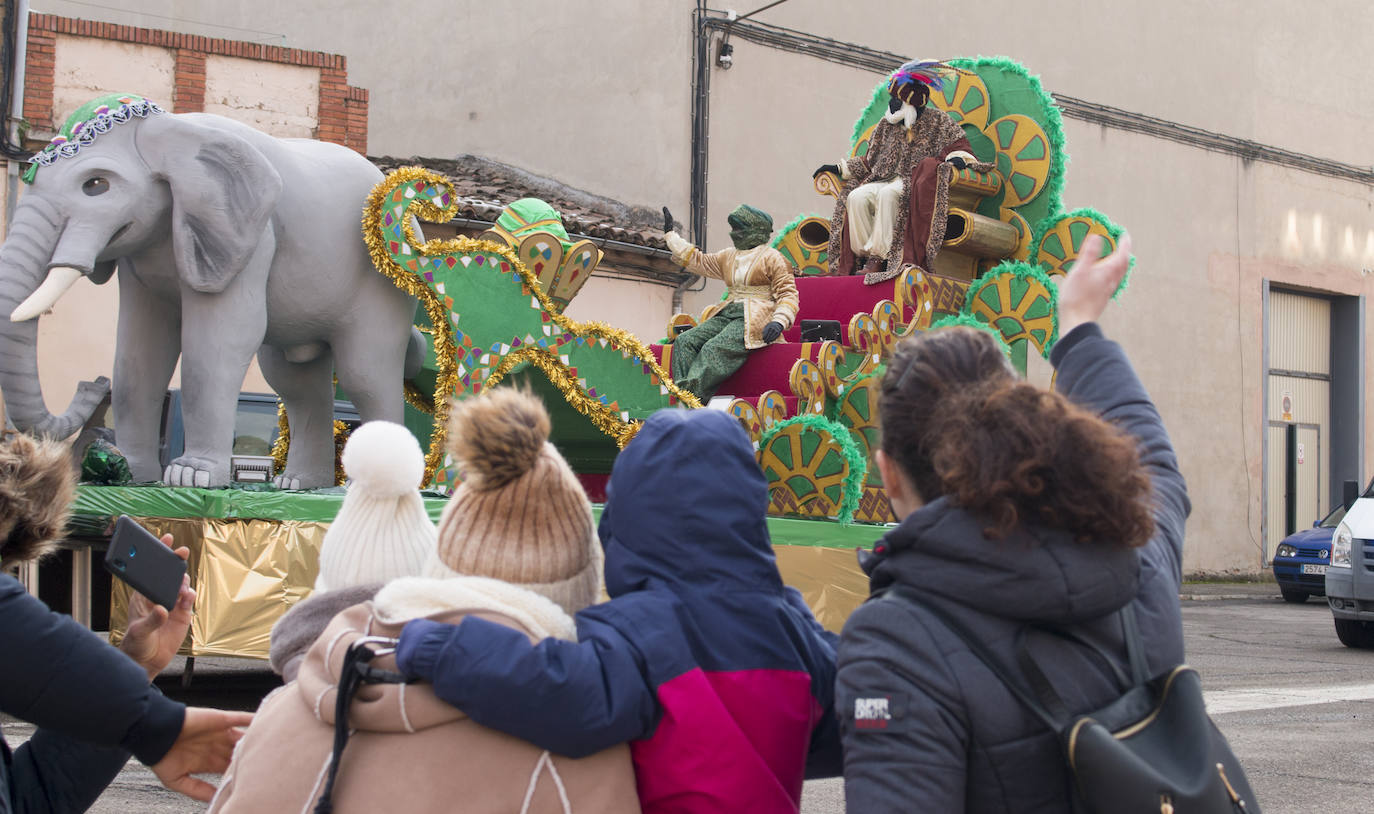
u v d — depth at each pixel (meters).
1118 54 21.81
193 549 6.52
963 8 19.91
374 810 1.97
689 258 9.19
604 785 2.02
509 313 7.43
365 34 19.89
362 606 2.18
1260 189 23.80
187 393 6.91
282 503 6.55
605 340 7.72
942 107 10.70
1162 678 1.89
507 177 18.28
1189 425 22.59
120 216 6.63
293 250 7.14
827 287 9.67
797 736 2.16
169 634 2.65
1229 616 16.31
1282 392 24.45
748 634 2.14
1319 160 24.72
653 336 16.52
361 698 2.03
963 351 2.06
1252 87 23.75
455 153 18.97
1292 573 18.12
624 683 2.00
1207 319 22.91
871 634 1.89
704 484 2.15
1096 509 1.83
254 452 11.62
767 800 2.05
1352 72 25.56
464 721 2.01
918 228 9.57
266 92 14.62
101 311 13.55
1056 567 1.82
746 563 2.18
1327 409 25.30
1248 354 23.53
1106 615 1.89
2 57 13.09
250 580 6.46
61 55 13.53
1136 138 22.00
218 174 6.71
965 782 1.82
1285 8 24.36
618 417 7.77
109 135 6.71
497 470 2.14
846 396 8.76
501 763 1.99
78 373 13.40
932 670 1.83
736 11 17.55
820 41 18.34
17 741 5.80
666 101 17.23
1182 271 22.59
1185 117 22.73
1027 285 9.57
